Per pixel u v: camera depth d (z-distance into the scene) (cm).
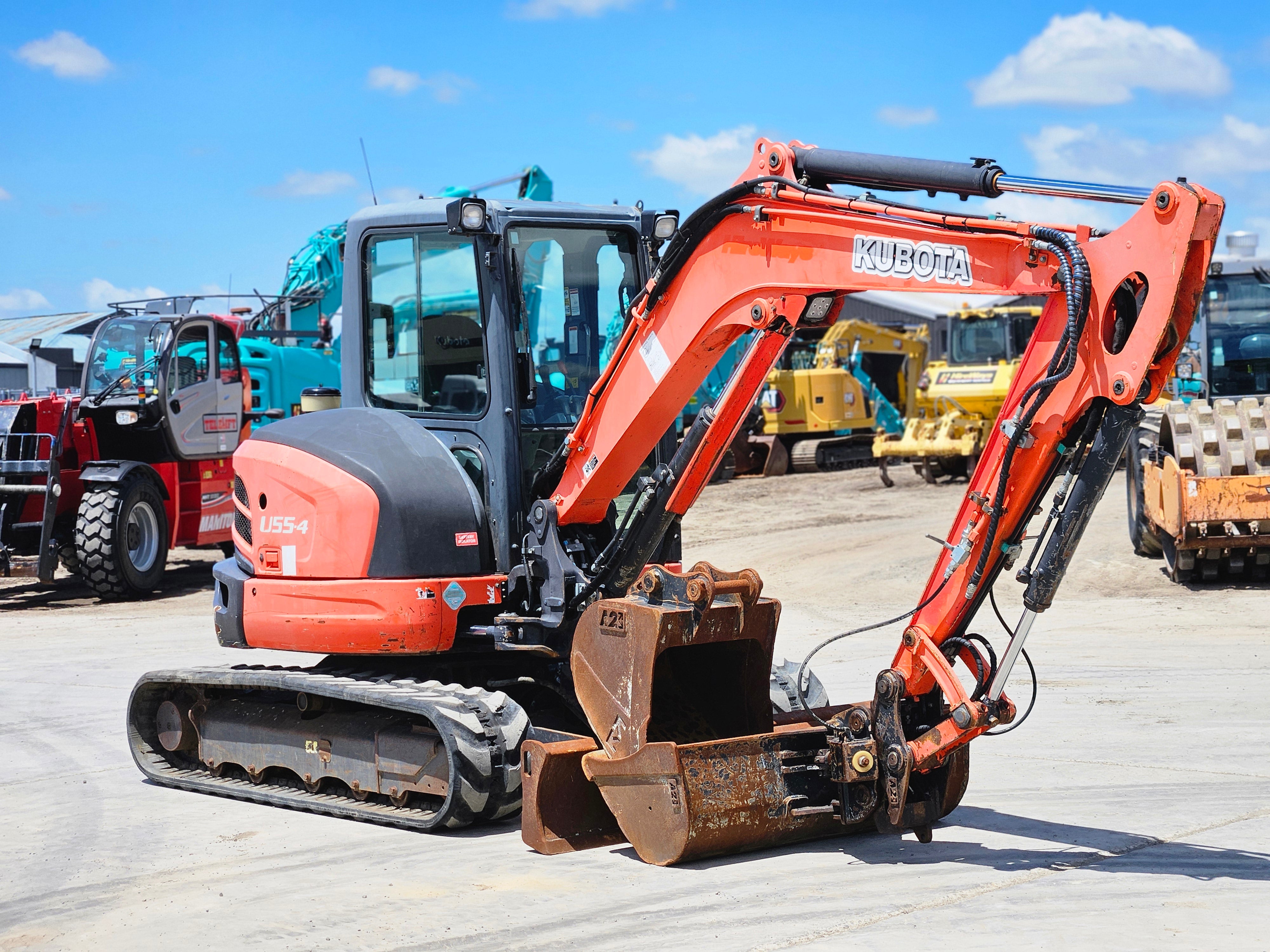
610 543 596
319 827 605
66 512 1472
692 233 542
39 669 1049
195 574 1628
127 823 622
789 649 1053
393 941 446
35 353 2127
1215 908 452
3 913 492
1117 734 735
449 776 570
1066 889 476
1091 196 438
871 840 549
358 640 618
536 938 443
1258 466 1177
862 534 1755
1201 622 1085
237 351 1596
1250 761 670
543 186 1448
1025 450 469
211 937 457
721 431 559
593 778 539
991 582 491
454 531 621
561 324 662
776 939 433
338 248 1909
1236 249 1420
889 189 503
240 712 681
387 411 657
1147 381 445
